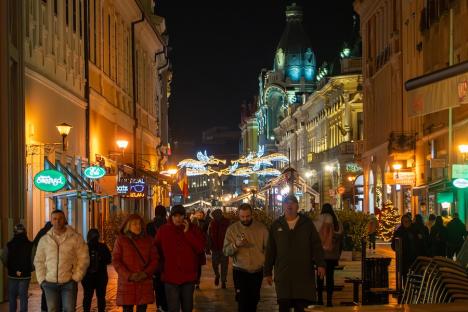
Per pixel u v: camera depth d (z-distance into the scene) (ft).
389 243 139.85
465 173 92.48
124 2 134.41
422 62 134.72
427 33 130.52
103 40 118.93
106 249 52.16
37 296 64.80
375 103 179.83
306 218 39.29
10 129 66.69
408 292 37.81
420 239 64.13
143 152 160.25
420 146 138.10
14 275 49.37
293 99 415.85
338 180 242.99
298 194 215.51
